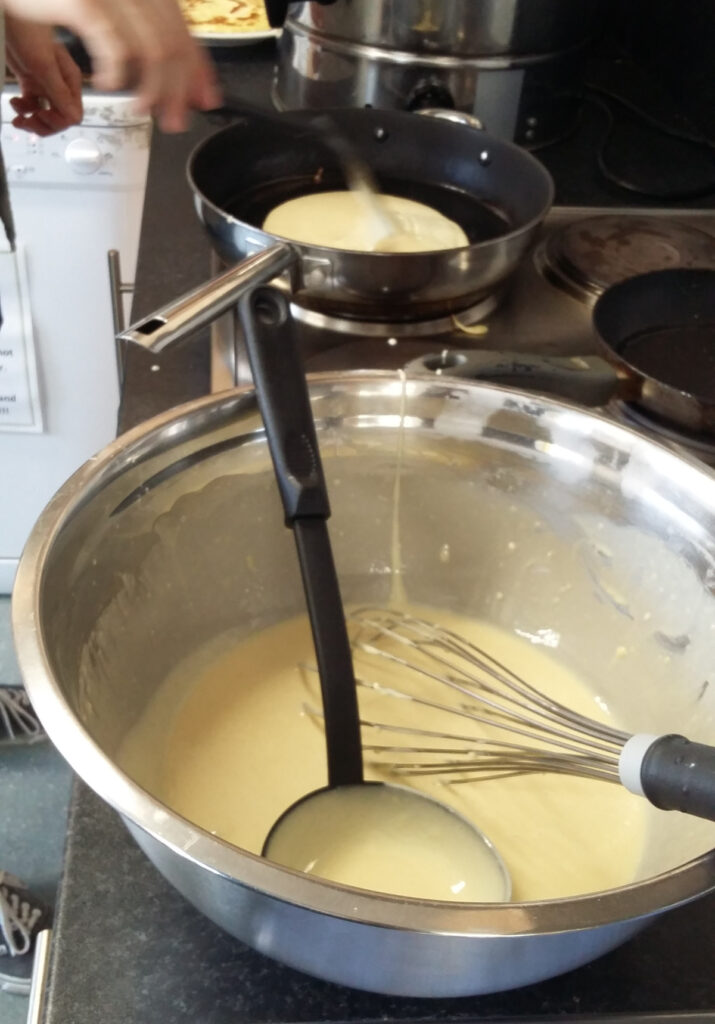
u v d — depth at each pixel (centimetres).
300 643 62
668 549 55
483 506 61
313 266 72
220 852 34
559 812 53
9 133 105
